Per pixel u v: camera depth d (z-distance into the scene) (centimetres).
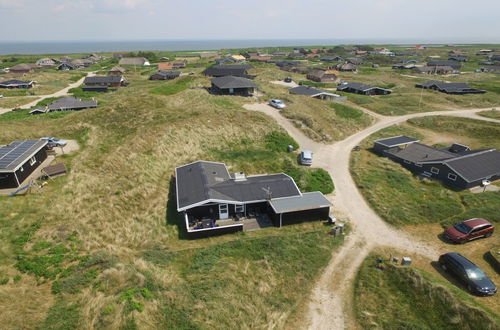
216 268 2352
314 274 2383
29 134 4466
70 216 2652
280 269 2397
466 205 3362
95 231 2589
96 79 10169
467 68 15662
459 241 2714
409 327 1891
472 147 5388
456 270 2283
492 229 2797
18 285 1934
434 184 3856
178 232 2820
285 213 2928
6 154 3198
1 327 1614
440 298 2045
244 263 2448
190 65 15738
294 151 4812
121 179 3325
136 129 4562
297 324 1961
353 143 5366
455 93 9181
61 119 5166
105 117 5006
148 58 19512
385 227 3002
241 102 6406
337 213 3228
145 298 1920
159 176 3638
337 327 1947
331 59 18762
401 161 4494
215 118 5184
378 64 18000
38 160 3494
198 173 3375
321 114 6359
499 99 8325
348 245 2738
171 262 2442
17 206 2678
